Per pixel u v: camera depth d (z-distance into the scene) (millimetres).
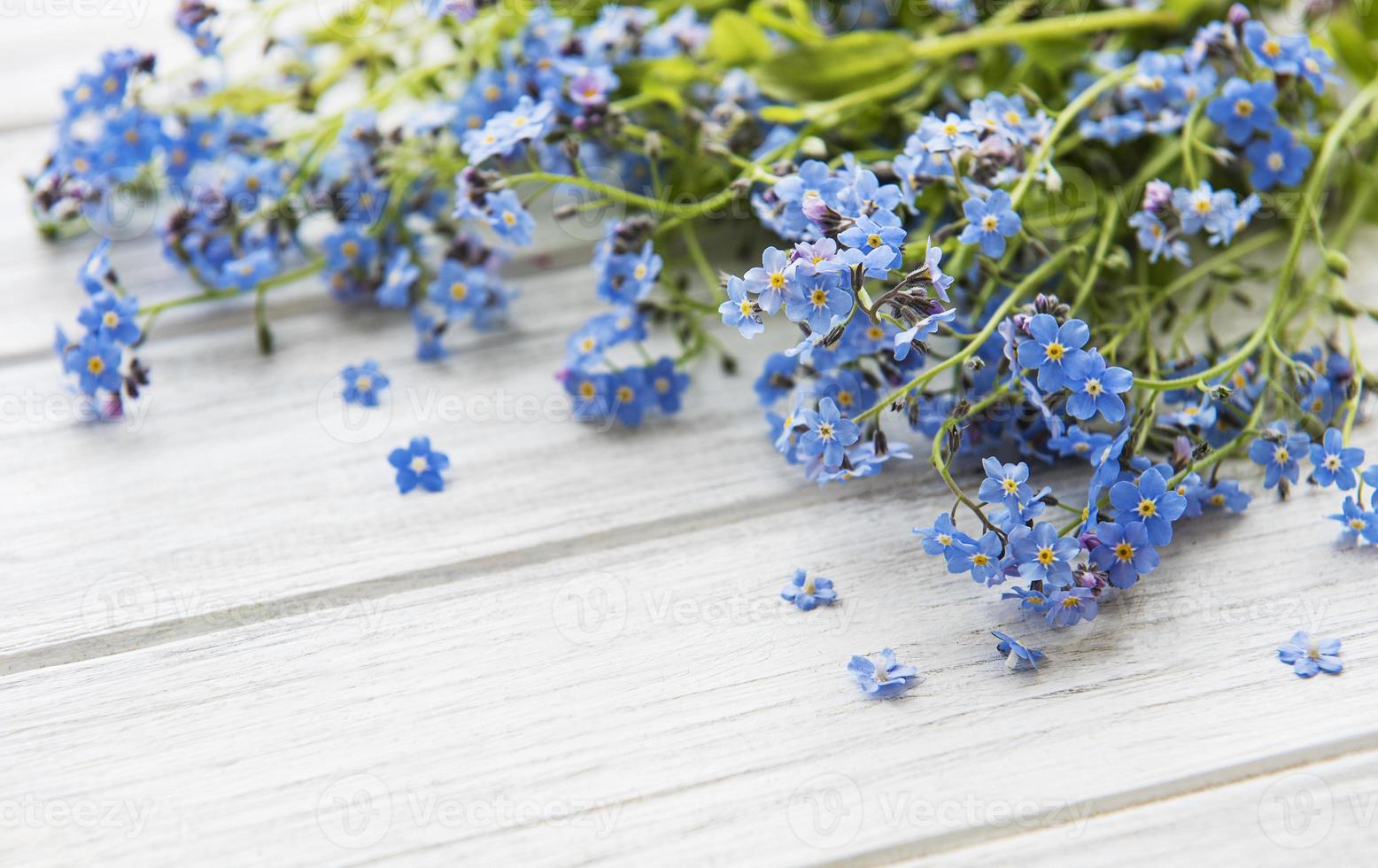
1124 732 373
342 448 415
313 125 442
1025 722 375
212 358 431
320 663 386
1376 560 390
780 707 379
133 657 388
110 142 431
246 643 389
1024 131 399
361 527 403
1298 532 395
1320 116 438
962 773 371
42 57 490
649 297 435
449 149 433
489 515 405
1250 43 403
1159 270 425
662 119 436
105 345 413
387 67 440
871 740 375
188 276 445
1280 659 379
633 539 401
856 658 379
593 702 380
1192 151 425
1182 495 378
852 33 425
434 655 387
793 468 410
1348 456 386
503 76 429
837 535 400
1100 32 430
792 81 425
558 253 449
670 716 378
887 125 434
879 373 410
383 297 429
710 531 402
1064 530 379
